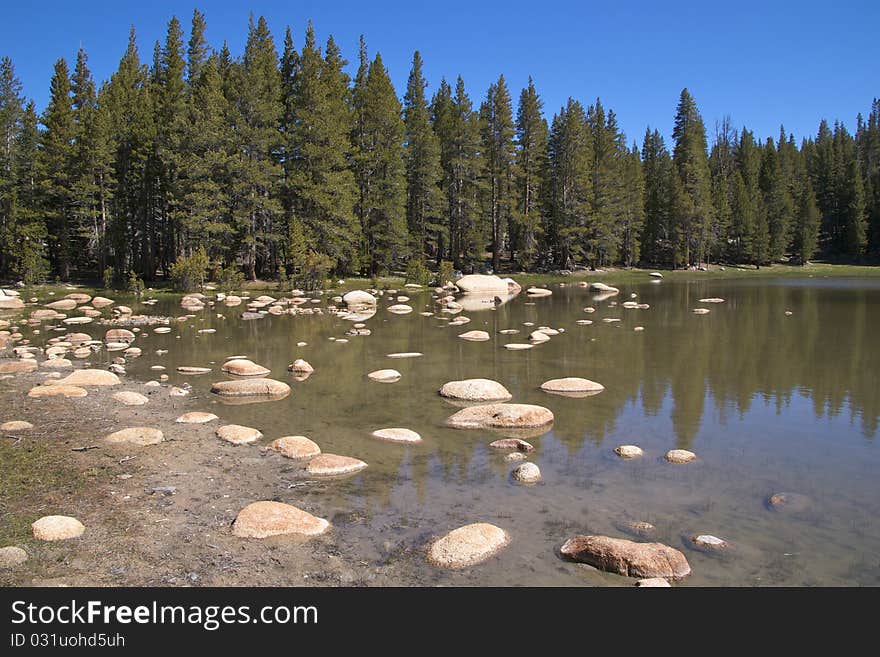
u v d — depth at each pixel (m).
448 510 6.91
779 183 76.56
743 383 13.48
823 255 82.25
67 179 42.41
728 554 5.87
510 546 6.04
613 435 9.75
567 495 7.32
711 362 15.98
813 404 11.67
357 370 15.09
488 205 60.47
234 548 5.99
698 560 5.76
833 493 7.38
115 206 45.19
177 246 46.44
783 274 66.31
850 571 5.56
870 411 11.14
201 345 19.12
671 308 30.89
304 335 21.38
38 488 7.31
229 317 27.31
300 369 14.78
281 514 6.48
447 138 56.88
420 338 20.52
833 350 17.66
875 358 16.34
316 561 5.77
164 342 19.77
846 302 32.84
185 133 40.72
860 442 9.39
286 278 41.38
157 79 51.44
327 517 6.73
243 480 7.82
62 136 42.53
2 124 41.97
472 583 5.40
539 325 24.05
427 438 9.63
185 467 8.22
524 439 9.57
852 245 76.75
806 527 6.46
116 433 9.33
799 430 10.02
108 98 45.94
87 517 6.55
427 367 15.43
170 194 40.25
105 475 7.81
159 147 42.94
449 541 5.94
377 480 7.85
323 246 43.28
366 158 47.41
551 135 61.53
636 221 68.19
